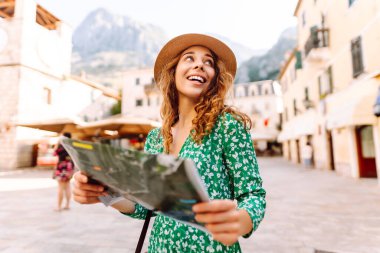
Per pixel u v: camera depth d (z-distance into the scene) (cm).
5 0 1947
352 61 1084
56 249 360
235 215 63
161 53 141
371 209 566
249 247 362
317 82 1576
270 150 4147
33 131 1969
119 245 376
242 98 4619
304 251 345
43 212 583
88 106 2814
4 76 1888
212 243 92
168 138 121
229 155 95
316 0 1523
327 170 1495
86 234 425
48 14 2222
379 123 878
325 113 1438
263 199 88
